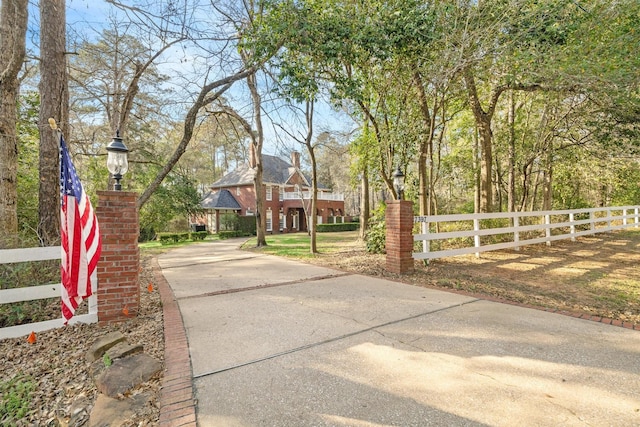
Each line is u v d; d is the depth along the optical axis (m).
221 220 27.80
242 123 12.11
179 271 8.20
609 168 17.05
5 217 5.96
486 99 13.41
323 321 4.16
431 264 8.03
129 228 4.44
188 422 2.24
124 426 2.24
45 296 4.28
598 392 2.48
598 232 13.65
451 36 6.95
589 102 10.41
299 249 12.81
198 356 3.22
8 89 6.01
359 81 7.87
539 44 7.04
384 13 6.91
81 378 3.03
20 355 3.60
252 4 7.48
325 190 36.53
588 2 7.16
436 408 2.32
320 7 7.11
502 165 17.06
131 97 7.92
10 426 2.48
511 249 10.17
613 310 4.62
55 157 6.82
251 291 5.80
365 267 7.86
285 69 6.91
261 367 2.98
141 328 4.12
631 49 7.08
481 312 4.44
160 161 18.75
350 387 2.62
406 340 3.52
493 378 2.71
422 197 9.49
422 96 8.77
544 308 4.63
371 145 9.62
